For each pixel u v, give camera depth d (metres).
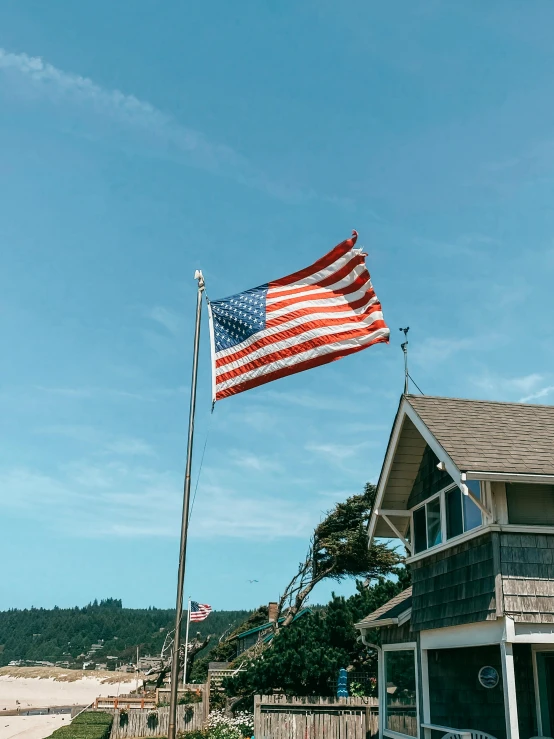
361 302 12.60
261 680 23.03
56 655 188.00
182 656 50.06
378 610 18.92
